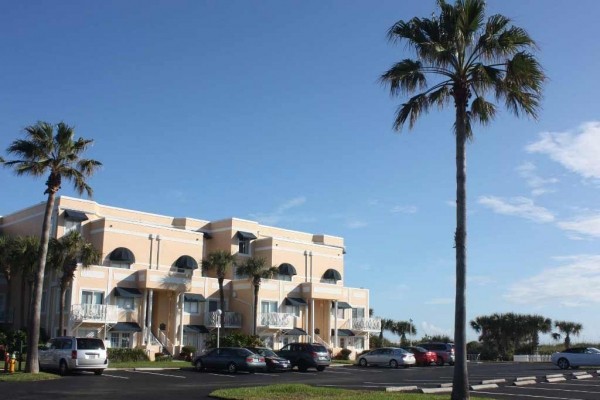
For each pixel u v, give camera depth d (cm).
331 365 4759
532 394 2361
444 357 5084
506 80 2030
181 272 5628
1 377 2752
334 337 6188
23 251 4503
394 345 7519
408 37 2078
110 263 5181
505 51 2011
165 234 5569
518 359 6425
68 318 4625
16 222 5512
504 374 3750
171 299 5312
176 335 5219
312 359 3981
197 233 5812
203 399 2039
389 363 4656
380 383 2917
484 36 2036
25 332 4359
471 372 4012
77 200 5253
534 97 2052
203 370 3750
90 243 4753
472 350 7250
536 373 3847
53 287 4838
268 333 5675
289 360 4034
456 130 2053
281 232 6656
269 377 3322
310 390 2239
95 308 4678
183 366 4059
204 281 5522
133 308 5038
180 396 2134
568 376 3359
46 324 4800
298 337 5947
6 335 4284
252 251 6244
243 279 5719
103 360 3177
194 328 5341
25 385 2522
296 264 6288
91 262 4641
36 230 5247
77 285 4722
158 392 2292
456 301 1941
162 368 3850
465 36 2033
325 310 6256
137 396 2128
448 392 2328
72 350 3105
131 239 5331
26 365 2989
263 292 5719
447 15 2034
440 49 2003
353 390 2294
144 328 4997
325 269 6562
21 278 5019
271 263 6069
